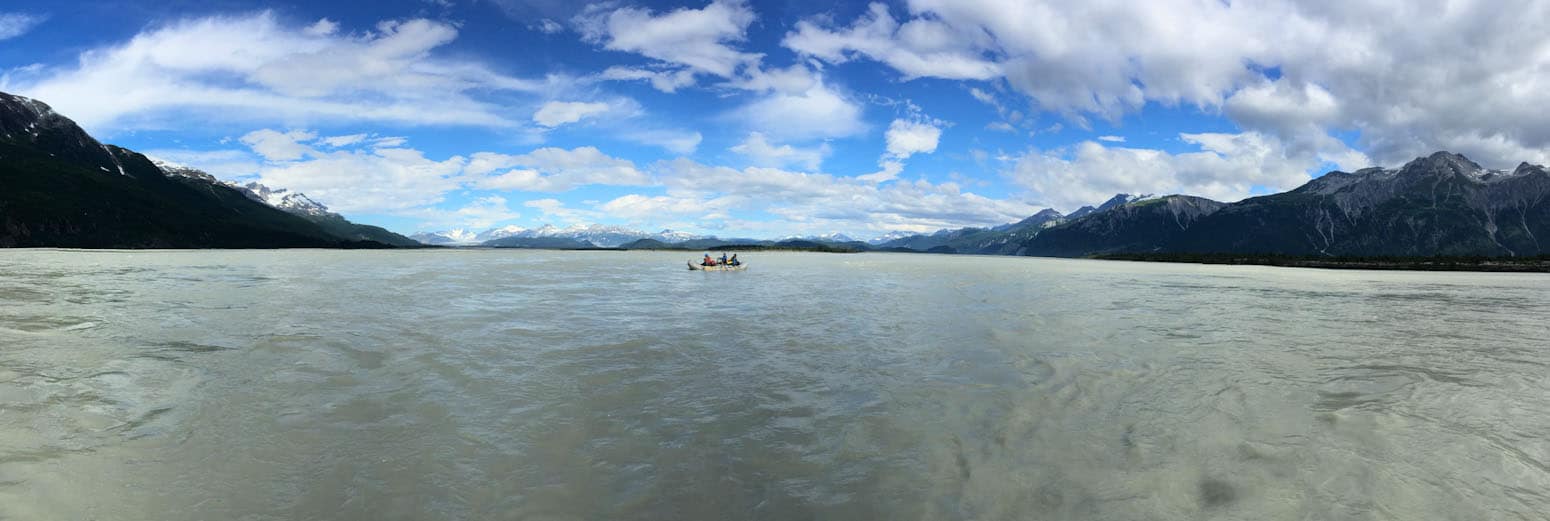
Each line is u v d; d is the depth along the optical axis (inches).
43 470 391.5
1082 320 1187.3
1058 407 561.0
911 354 804.0
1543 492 387.9
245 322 1018.1
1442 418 536.4
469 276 2276.1
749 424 507.5
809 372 693.9
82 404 530.3
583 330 973.8
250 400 553.0
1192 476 406.0
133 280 1867.6
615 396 584.4
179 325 977.5
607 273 2628.0
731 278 2405.3
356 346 811.4
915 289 1931.6
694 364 729.0
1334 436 484.7
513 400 565.3
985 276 2898.6
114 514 339.6
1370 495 379.2
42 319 1018.1
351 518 341.4
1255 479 400.8
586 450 445.7
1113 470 414.9
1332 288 2356.1
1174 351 845.2
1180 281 2751.0
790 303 1438.2
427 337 887.7
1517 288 2546.8
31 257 3752.5
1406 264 5629.9
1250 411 552.1
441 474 399.9
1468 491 387.5
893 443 465.7
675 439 470.6
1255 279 3029.0
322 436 463.8
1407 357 821.2
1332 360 792.9
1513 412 557.6
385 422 498.0
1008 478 403.2
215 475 391.5
